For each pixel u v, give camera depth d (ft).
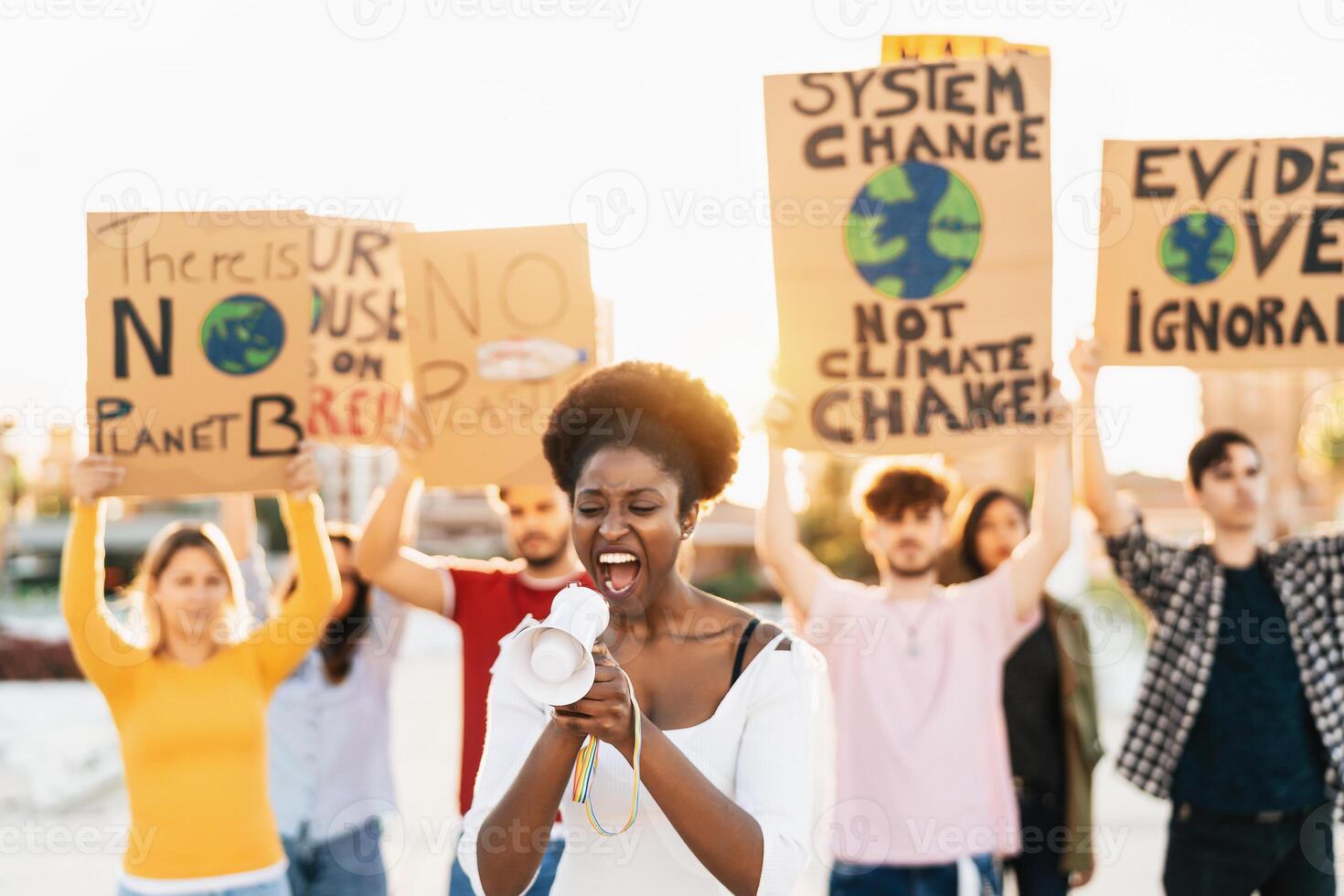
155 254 20.61
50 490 119.55
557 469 11.55
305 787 22.93
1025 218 20.18
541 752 9.91
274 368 20.63
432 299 20.56
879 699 20.76
